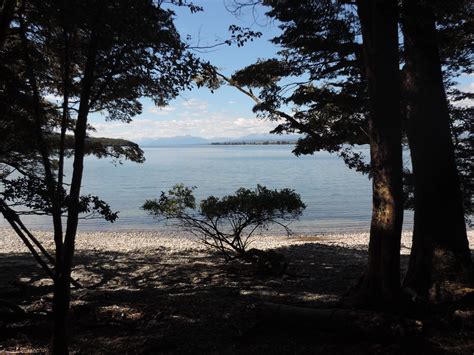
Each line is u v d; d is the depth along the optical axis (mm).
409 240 20000
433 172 7273
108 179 64062
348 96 8555
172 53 5094
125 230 26484
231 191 44844
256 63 9414
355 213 33562
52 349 4938
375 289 6215
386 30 6023
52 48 6730
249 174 71688
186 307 7668
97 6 4754
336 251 15359
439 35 7781
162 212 11719
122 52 5086
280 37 9039
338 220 30500
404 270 11133
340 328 5723
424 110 7312
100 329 6504
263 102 9125
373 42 6109
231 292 8664
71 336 6195
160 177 66875
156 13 4980
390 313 5953
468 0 7633
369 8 6262
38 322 6711
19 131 8320
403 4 7121
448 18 8055
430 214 7281
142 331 6422
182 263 12344
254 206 10781
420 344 5391
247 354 5480
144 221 29750
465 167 8906
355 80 8719
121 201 39844
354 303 6336
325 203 38906
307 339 5844
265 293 8742
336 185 54438
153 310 7402
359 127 8586
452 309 6344
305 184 55250
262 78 9250
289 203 10953
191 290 9094
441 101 7332
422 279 7254
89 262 12680
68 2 4922
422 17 6977
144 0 4816
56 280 5043
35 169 9422
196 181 58531
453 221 7207
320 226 28188
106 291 8984
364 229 27016
